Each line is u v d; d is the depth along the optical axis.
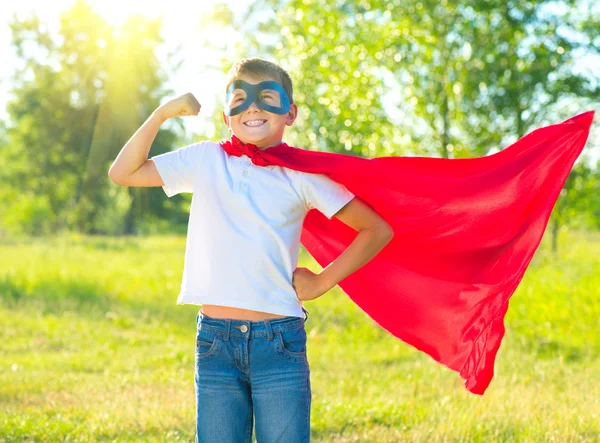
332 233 3.38
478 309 3.34
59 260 17.62
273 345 2.78
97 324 9.88
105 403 5.14
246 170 2.87
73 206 43.84
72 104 44.44
